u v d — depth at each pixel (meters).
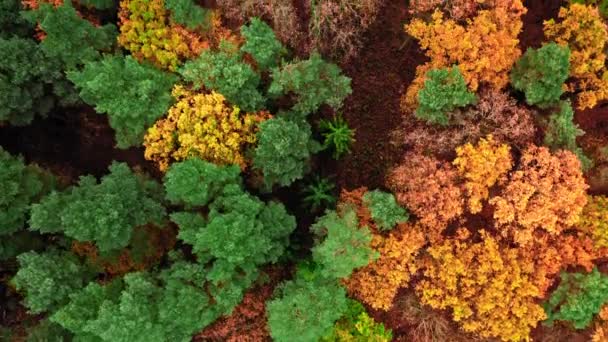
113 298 15.73
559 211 15.66
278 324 14.98
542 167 15.51
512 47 16.45
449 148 16.67
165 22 17.25
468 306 16.02
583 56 16.31
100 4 17.52
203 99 16.23
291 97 17.58
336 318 15.95
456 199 15.90
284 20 16.84
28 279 14.95
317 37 17.52
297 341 15.09
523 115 16.31
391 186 17.38
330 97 17.33
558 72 15.59
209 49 16.62
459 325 16.89
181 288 15.16
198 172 15.36
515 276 15.63
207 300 15.16
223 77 16.45
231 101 16.77
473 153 15.82
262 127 16.12
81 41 16.42
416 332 17.41
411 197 16.20
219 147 16.30
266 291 17.06
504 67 16.53
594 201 16.42
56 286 15.45
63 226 15.55
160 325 14.76
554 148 16.17
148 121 16.95
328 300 15.38
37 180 16.53
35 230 17.56
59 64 16.97
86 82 15.56
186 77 16.41
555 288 16.67
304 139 16.44
